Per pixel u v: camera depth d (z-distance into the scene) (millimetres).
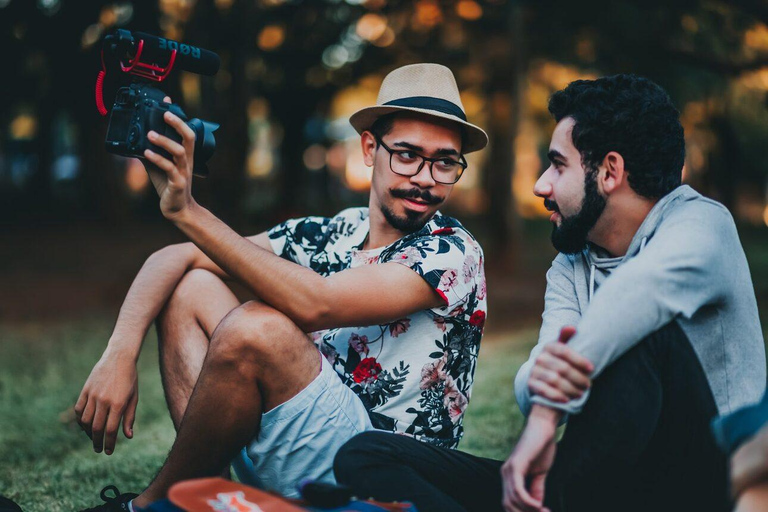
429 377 2059
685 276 1613
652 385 1609
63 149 29016
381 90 2217
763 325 6539
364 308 1918
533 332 7316
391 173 2146
